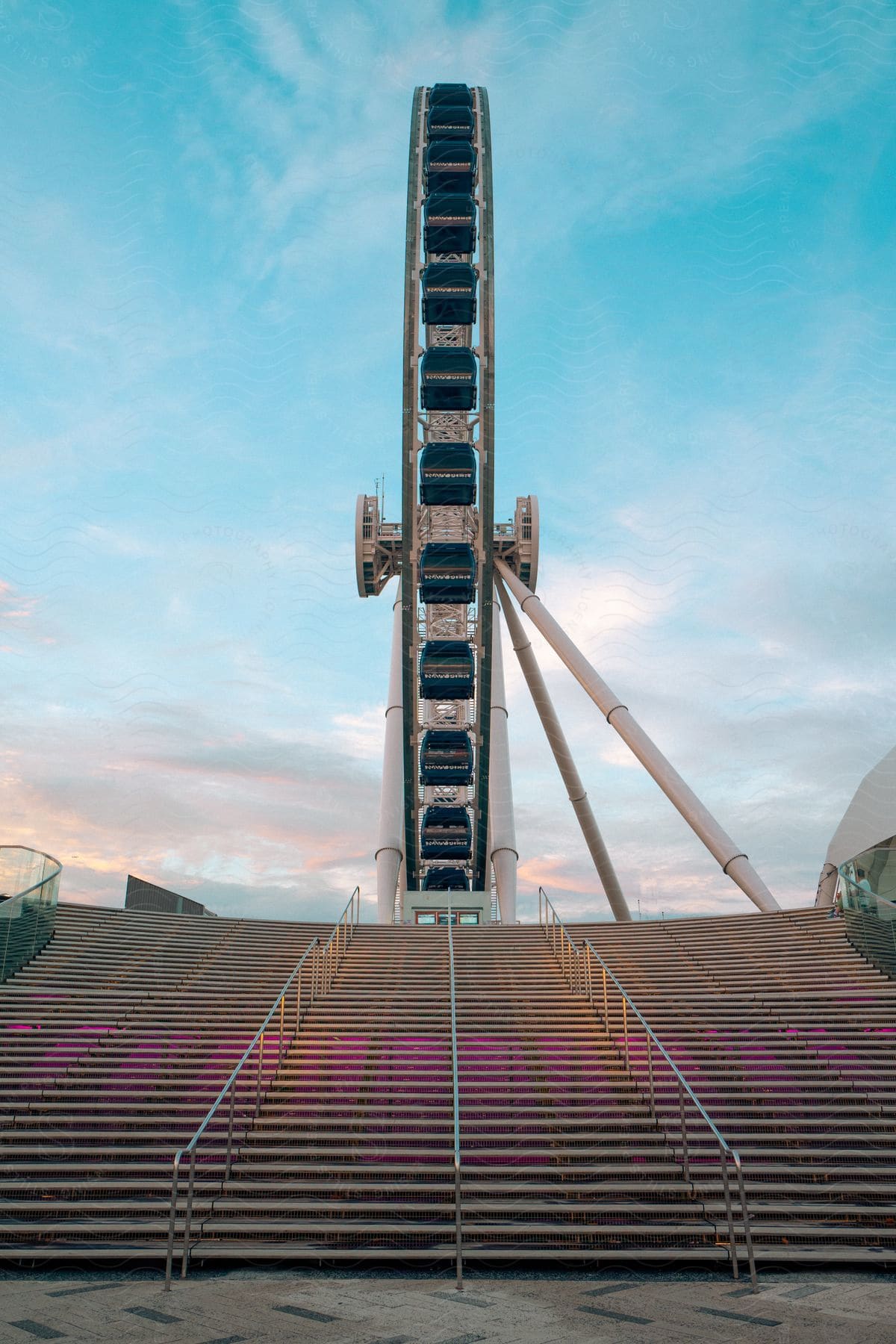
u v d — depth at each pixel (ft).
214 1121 33.14
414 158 131.13
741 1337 18.67
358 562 144.05
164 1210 27.04
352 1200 27.91
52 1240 25.53
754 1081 36.50
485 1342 18.43
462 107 134.10
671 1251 24.67
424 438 129.80
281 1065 38.04
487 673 136.26
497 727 134.31
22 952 51.72
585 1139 31.78
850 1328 19.34
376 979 52.06
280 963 55.11
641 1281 23.32
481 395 124.88
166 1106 34.06
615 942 59.41
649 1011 45.65
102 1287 22.77
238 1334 18.89
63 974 50.26
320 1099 34.68
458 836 149.69
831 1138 31.71
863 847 107.55
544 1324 19.66
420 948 58.80
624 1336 18.78
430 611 139.54
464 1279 23.59
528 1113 33.86
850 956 53.47
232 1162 30.25
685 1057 39.24
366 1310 20.75
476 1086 35.78
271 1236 25.66
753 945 56.80
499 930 62.80
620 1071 37.63
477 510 131.23
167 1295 22.02
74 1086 36.04
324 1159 30.32
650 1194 28.04
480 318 125.08
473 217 130.11
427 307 128.98
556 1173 29.22
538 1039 41.57
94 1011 44.55
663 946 58.03
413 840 138.92
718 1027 43.01
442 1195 28.09
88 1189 28.22
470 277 127.24
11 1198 27.96
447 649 136.77
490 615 134.72
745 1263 24.38
